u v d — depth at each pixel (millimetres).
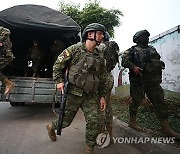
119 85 10766
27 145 3555
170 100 6047
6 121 5344
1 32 4512
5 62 4535
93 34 2945
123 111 6262
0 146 3475
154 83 3910
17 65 7641
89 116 2910
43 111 6969
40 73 7988
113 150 3488
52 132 3662
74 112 3086
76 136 4152
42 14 5984
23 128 4656
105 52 3590
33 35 7113
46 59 8016
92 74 2971
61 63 3008
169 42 6922
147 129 4211
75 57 2980
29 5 6039
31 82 5777
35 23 5820
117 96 9812
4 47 4480
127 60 4043
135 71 3971
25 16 5836
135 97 4145
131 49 4145
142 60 3961
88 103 2992
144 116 5113
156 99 3896
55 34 6875
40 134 4203
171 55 6820
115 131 4645
